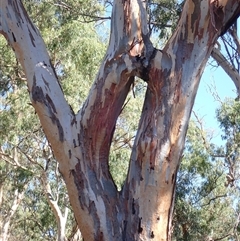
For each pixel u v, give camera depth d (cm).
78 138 451
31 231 2048
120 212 441
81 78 1230
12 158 1471
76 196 444
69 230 1798
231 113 1423
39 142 1446
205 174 1434
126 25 458
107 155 457
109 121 453
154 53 451
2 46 1245
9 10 486
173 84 442
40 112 462
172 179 435
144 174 434
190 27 452
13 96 1330
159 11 798
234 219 1505
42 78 469
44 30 1197
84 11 1031
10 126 1346
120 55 450
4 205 1997
